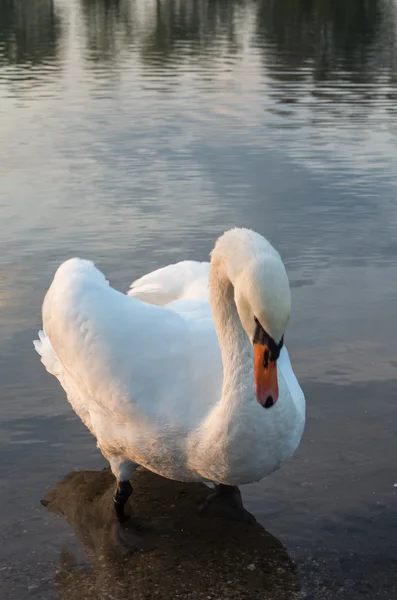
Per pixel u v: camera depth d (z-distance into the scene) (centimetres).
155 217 1086
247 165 1363
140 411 508
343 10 4609
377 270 907
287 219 1078
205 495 568
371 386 668
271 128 1664
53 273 890
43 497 549
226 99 2006
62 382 595
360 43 3159
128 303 552
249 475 482
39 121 1752
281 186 1237
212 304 479
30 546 506
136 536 521
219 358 516
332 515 529
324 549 502
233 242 450
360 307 811
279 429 468
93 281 559
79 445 604
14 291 841
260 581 477
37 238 1005
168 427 500
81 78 2383
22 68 2594
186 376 511
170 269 619
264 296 418
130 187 1235
